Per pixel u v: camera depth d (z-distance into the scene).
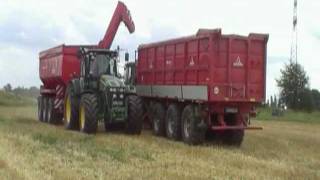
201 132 17.95
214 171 12.30
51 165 12.34
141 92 23.31
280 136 22.59
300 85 56.25
